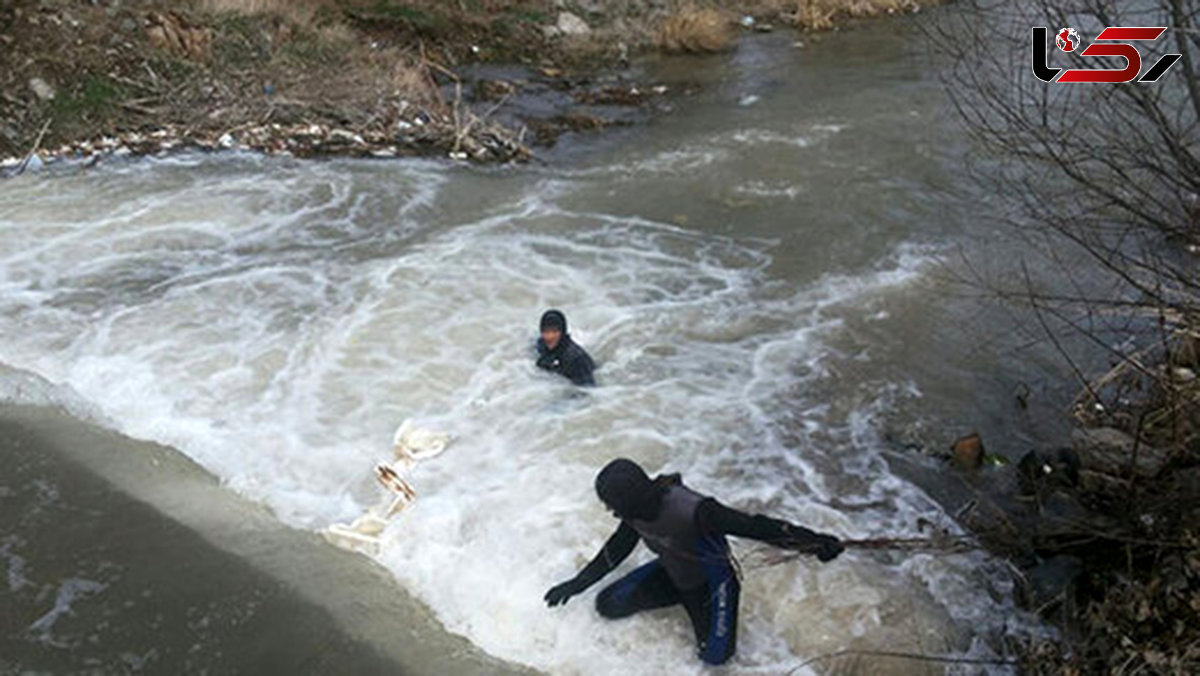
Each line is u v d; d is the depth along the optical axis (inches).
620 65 567.5
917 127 467.5
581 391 275.0
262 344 291.3
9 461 245.1
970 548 218.8
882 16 661.9
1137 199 232.4
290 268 335.3
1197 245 215.3
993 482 244.8
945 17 577.9
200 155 421.4
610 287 330.0
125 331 295.6
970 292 329.1
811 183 411.5
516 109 492.4
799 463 251.1
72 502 233.0
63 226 358.0
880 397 277.6
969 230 370.0
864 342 302.8
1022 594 209.2
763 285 334.3
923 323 313.0
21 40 436.1
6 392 269.0
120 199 380.8
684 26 591.5
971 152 428.1
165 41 462.3
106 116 430.9
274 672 192.7
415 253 347.9
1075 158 239.0
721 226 376.2
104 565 215.5
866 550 221.1
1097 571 210.5
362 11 545.0
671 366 288.5
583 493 236.5
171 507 232.5
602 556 196.2
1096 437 236.4
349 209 381.4
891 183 409.1
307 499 235.8
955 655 196.7
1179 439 229.8
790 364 291.1
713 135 466.6
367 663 195.3
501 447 252.1
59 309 306.7
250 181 400.8
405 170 420.2
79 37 448.1
